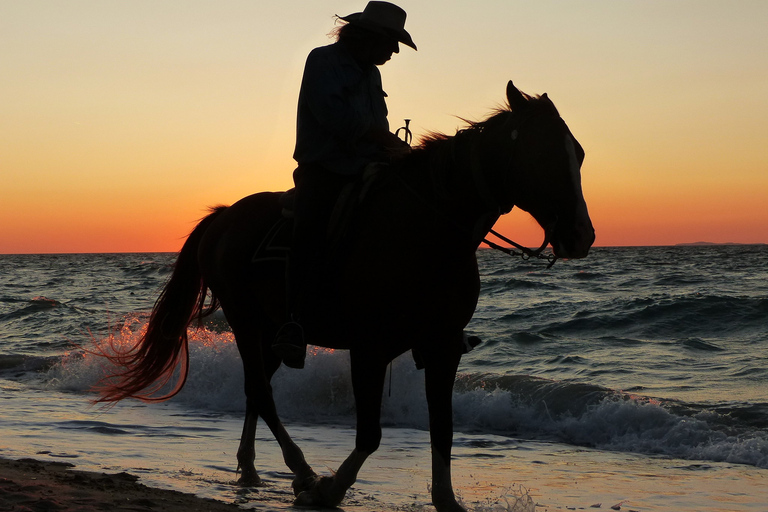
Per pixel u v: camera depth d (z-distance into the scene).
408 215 4.13
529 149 3.73
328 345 4.65
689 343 15.70
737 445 7.30
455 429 8.77
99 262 127.44
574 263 67.75
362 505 4.84
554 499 5.37
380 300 4.13
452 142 4.08
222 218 5.43
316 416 9.59
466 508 4.60
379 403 4.31
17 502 3.88
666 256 99.12
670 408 8.60
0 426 7.71
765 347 14.90
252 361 5.10
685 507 5.19
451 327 4.17
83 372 11.44
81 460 5.97
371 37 4.45
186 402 10.10
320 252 4.37
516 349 15.70
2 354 13.91
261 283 4.93
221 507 4.37
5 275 65.38
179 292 5.69
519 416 8.98
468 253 4.09
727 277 39.09
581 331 18.36
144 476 5.45
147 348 5.67
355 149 4.43
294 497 4.93
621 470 6.52
